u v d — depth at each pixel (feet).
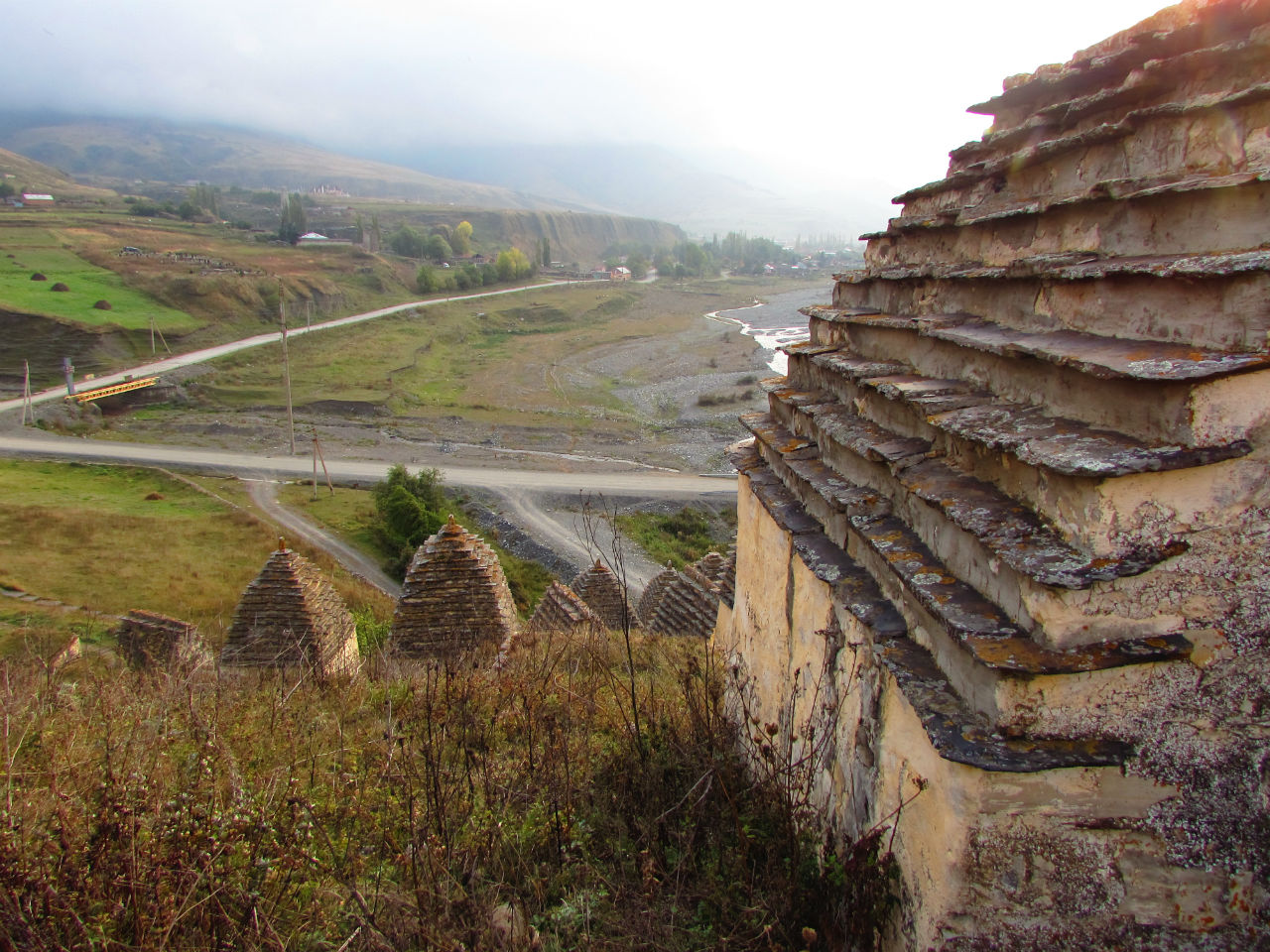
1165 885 10.21
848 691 14.08
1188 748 9.95
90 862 13.66
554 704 24.31
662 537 127.75
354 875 14.74
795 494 18.28
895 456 13.25
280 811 16.14
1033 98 16.55
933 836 10.67
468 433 182.60
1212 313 9.50
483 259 500.74
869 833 12.23
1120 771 9.99
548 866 15.62
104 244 315.58
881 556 13.01
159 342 230.89
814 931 12.15
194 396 200.03
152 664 41.91
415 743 22.20
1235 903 10.23
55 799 15.33
